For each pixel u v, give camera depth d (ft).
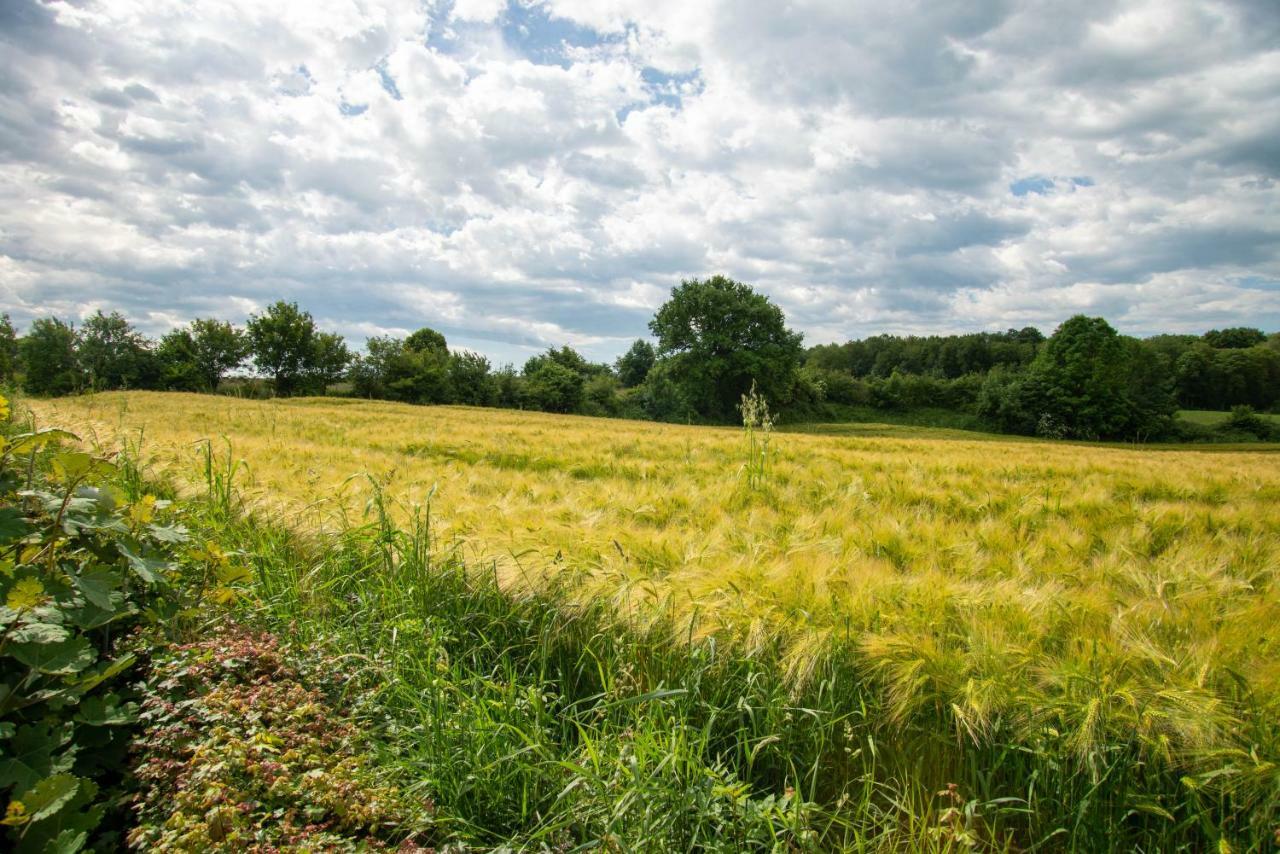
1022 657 9.67
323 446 33.99
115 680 9.77
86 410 48.70
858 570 13.24
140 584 10.87
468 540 14.47
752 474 27.71
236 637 10.62
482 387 230.27
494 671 12.06
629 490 24.73
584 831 8.17
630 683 10.96
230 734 7.91
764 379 206.49
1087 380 215.51
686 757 8.34
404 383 209.87
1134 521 21.29
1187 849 8.38
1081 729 8.36
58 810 6.43
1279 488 31.63
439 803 9.10
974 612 11.16
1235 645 9.90
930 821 9.02
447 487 21.12
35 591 7.55
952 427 238.27
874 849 8.55
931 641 10.01
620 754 8.23
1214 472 39.42
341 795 7.75
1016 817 9.22
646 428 90.74
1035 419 222.89
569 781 8.83
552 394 234.38
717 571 12.98
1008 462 40.04
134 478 19.39
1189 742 8.32
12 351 161.38
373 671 11.02
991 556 15.40
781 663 10.39
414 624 12.06
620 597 11.76
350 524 16.40
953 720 9.61
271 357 215.92
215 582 12.01
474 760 9.29
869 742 9.37
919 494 25.20
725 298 206.08
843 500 22.63
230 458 19.74
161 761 7.66
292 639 11.89
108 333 197.36
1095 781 8.11
